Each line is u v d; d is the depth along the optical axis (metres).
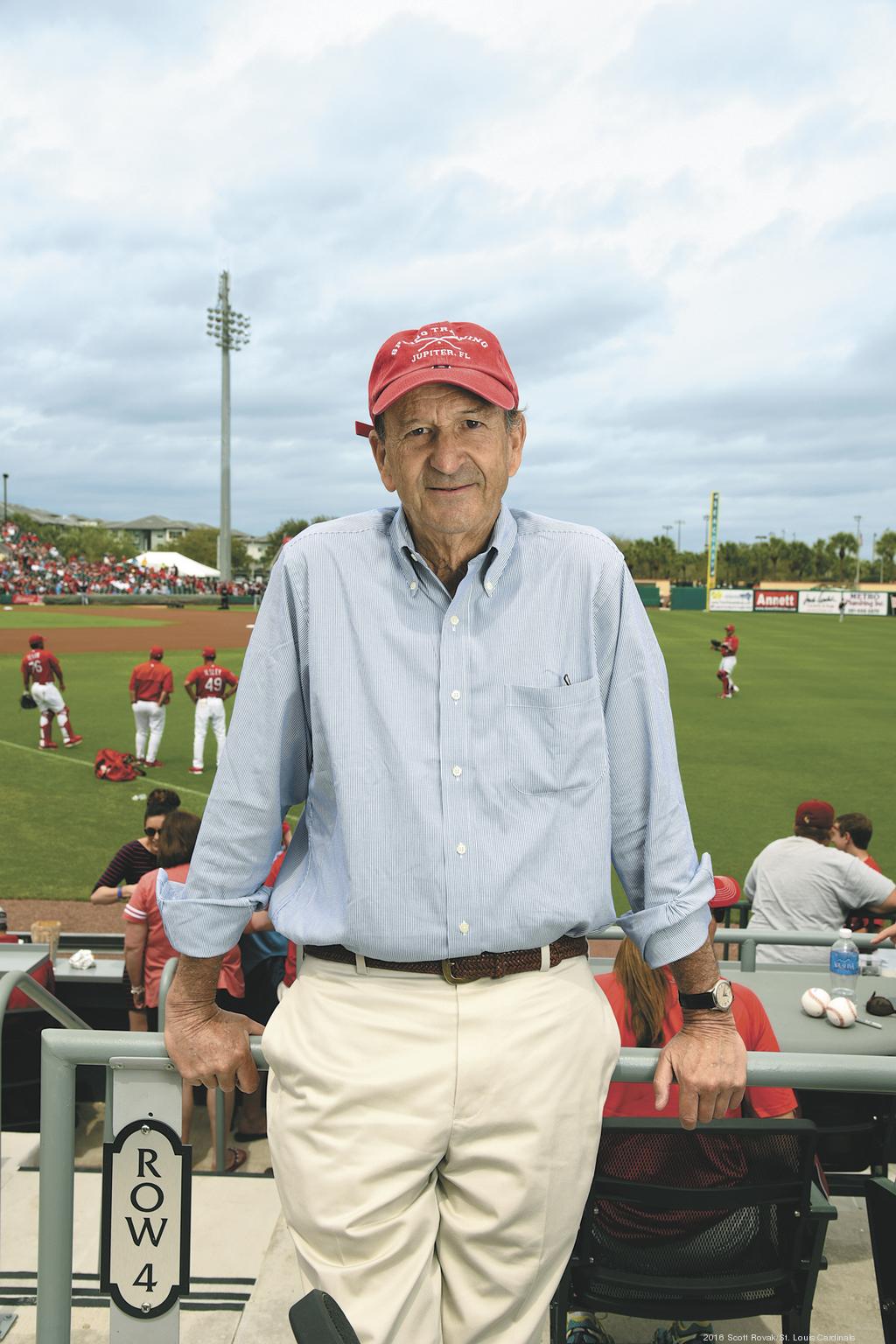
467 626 1.44
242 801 1.51
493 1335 1.47
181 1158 1.58
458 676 1.43
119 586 67.75
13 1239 2.92
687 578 122.00
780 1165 1.92
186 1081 1.53
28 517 119.88
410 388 1.42
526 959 1.45
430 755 1.42
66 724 14.24
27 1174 3.33
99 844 9.34
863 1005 3.39
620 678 1.52
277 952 4.63
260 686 1.52
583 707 1.46
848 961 3.43
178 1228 1.58
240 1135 4.39
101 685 21.00
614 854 1.59
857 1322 2.30
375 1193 1.38
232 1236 2.87
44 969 4.23
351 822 1.42
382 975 1.44
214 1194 3.08
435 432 1.44
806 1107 2.94
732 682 20.92
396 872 1.40
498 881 1.39
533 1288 1.47
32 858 8.84
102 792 11.40
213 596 62.19
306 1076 1.43
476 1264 1.44
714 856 9.23
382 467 1.62
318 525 1.56
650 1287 1.94
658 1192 1.89
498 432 1.49
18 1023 4.10
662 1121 1.83
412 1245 1.40
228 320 59.16
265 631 1.53
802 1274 1.97
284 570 1.52
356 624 1.47
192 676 12.41
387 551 1.49
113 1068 1.57
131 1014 4.43
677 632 42.34
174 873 4.48
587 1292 1.99
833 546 122.12
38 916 7.42
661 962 1.49
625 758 1.53
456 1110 1.39
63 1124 1.56
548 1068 1.41
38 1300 1.58
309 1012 1.47
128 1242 1.59
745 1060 1.50
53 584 65.56
